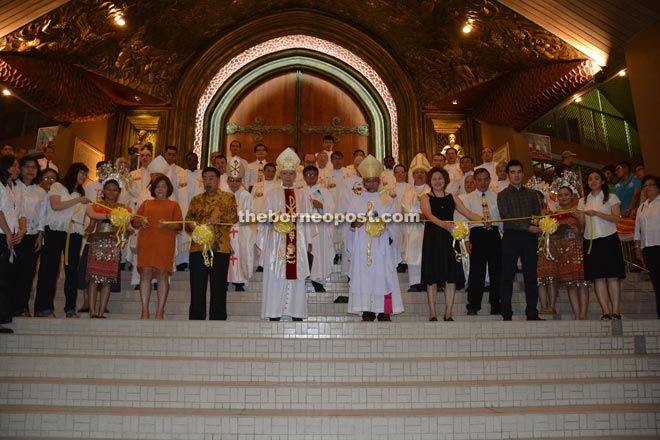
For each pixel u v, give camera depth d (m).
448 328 5.64
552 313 7.12
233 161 7.96
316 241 7.31
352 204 6.34
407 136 13.22
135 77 12.20
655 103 8.56
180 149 12.80
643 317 7.25
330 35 13.55
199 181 9.11
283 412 4.34
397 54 13.54
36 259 6.29
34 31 9.50
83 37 10.43
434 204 6.30
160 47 12.24
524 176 12.33
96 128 12.60
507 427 4.23
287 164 6.64
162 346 5.25
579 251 6.61
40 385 4.56
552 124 18.95
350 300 6.16
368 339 5.28
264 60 14.09
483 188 7.21
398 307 6.21
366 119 14.23
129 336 5.38
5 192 5.57
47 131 11.67
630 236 8.53
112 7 10.27
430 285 6.24
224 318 6.26
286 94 14.24
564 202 6.68
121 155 12.88
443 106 13.41
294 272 6.26
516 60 11.29
